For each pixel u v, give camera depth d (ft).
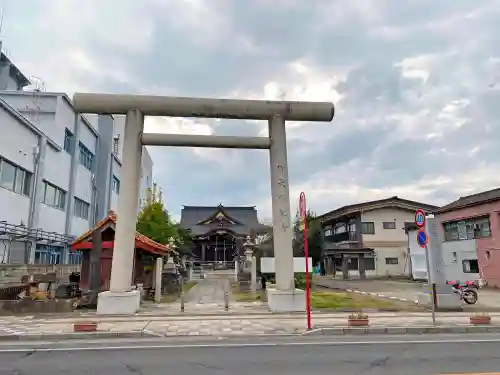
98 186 102.78
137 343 26.48
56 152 76.89
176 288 65.05
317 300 52.80
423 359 21.34
